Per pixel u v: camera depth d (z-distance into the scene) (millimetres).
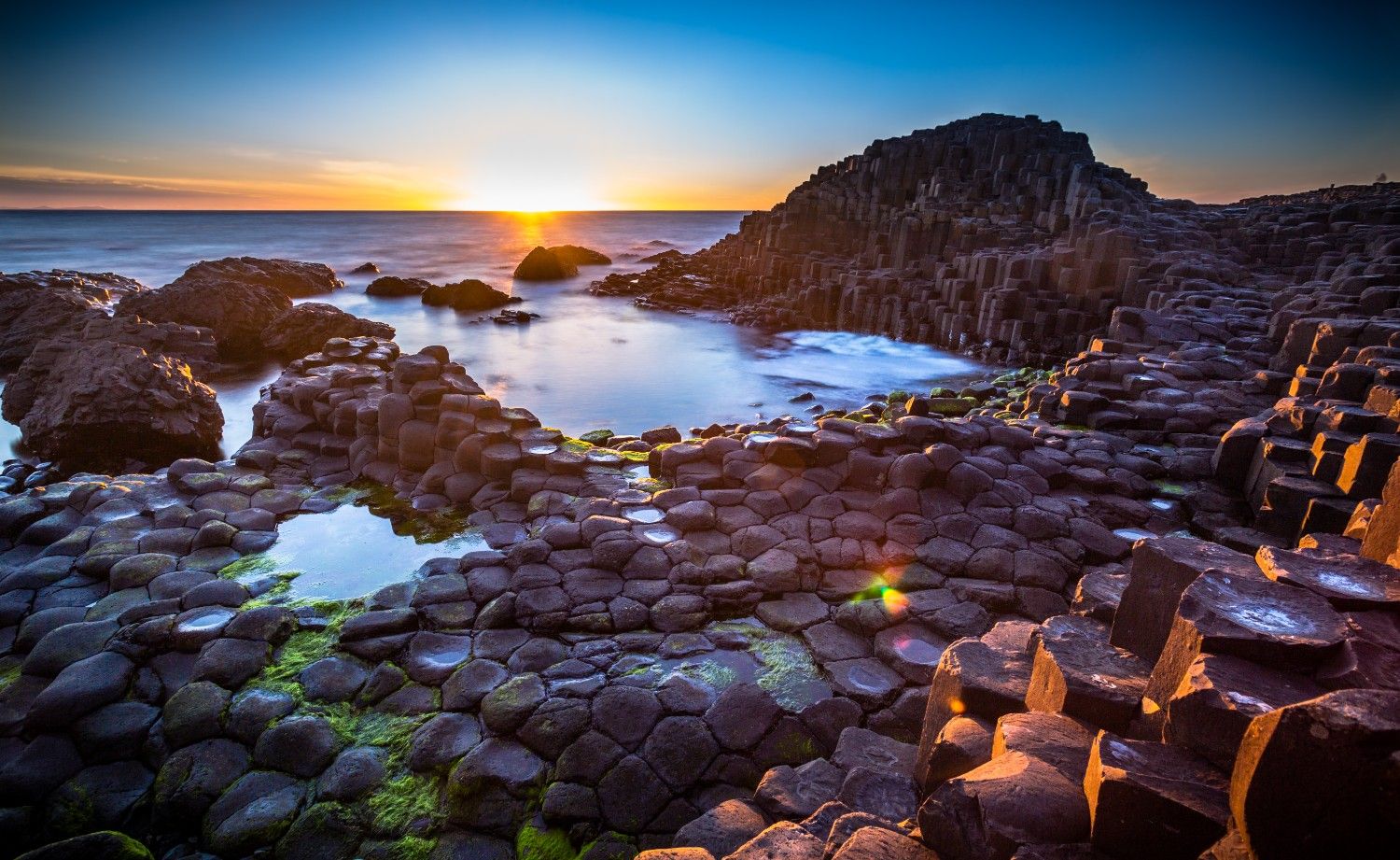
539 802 4508
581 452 9406
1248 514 7711
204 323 26906
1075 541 7211
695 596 6434
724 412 19016
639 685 5297
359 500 9023
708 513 7586
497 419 9773
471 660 5664
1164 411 9938
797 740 4852
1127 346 14070
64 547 7258
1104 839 2430
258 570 7238
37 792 4637
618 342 30188
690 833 3842
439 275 56719
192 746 4918
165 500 8531
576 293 47688
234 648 5680
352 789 4621
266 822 4426
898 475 8016
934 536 7297
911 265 33656
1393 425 6824
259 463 9922
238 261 40812
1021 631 4402
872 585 6605
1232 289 19391
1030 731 3059
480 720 5094
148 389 14625
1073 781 2695
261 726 5031
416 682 5504
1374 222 26547
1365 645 2557
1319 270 22141
